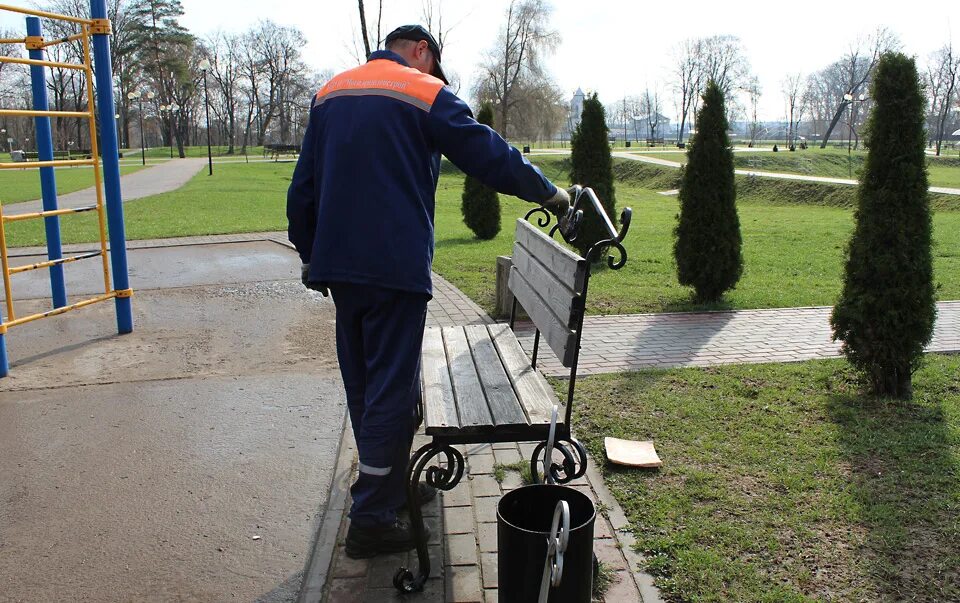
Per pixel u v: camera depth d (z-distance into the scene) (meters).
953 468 3.52
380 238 2.53
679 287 8.91
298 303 7.69
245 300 7.87
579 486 3.39
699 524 3.01
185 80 67.75
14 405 4.69
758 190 33.81
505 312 6.87
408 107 2.56
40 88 6.38
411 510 2.59
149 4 66.25
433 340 3.84
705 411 4.38
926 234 4.48
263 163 50.22
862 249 4.57
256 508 3.32
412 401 2.74
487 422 2.62
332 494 3.43
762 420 4.22
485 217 13.55
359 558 2.84
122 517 3.25
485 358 3.47
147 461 3.83
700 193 7.70
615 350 5.92
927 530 2.96
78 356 5.79
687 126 134.25
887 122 4.48
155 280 9.12
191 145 94.56
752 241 14.27
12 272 5.44
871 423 4.15
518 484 3.44
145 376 5.26
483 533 3.00
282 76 76.06
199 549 2.98
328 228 2.58
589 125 10.62
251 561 2.89
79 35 6.10
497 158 2.54
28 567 2.86
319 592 2.63
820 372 5.16
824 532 2.95
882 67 4.50
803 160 48.81
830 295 8.45
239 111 83.56
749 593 2.53
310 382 5.07
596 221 10.64
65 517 3.26
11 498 3.44
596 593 2.56
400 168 2.55
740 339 6.29
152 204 20.53
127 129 80.25
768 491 3.32
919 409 4.41
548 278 3.12
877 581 2.61
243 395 4.82
